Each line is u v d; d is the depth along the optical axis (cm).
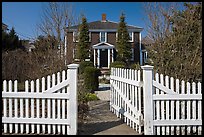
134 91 614
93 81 1526
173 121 537
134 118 598
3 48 1502
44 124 548
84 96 717
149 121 535
